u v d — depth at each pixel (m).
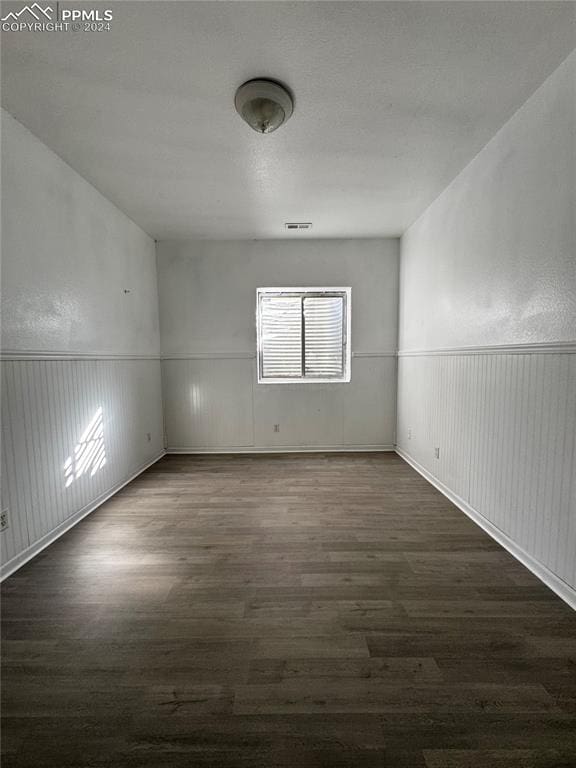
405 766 1.01
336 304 4.51
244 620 1.58
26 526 2.10
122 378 3.40
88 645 1.45
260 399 4.48
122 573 1.95
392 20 1.48
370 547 2.19
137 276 3.81
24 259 2.13
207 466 3.92
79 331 2.72
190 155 2.49
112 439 3.17
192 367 4.45
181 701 1.21
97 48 1.59
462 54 1.65
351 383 4.48
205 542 2.27
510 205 2.14
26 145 2.15
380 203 3.34
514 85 1.85
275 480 3.43
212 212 3.51
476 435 2.53
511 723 1.13
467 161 2.61
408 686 1.26
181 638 1.49
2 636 1.50
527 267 1.99
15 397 2.03
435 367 3.26
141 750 1.06
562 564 1.73
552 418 1.79
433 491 3.12
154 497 3.03
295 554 2.12
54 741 1.09
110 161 2.55
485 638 1.47
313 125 2.17
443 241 3.09
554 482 1.78
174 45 1.58
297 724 1.13
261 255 4.38
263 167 2.67
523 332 2.03
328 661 1.36
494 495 2.31
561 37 1.56
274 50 1.62
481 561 2.03
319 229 4.02
